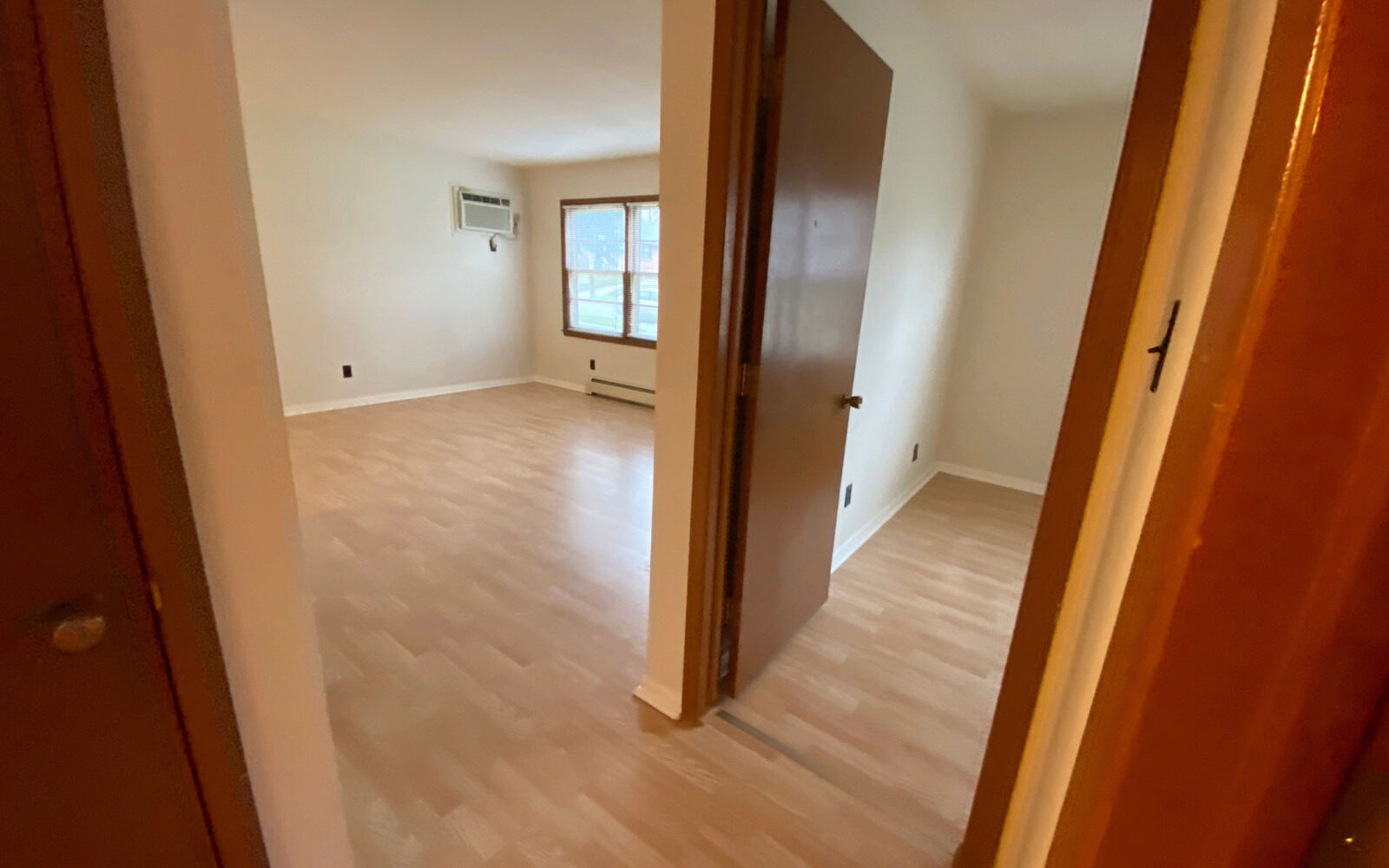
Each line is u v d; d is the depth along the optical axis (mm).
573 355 6379
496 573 2596
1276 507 229
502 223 6090
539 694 1865
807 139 1555
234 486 805
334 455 4082
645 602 2404
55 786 711
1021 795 1164
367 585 2471
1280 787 251
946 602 2520
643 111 3922
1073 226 3535
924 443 3840
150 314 688
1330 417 213
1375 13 189
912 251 2824
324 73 3271
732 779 1576
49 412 627
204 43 682
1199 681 265
